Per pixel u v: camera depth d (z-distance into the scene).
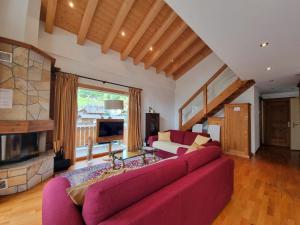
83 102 5.11
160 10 4.09
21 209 2.10
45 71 3.12
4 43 2.55
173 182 1.39
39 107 2.99
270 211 2.13
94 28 4.18
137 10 4.00
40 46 3.59
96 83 4.70
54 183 1.43
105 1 3.63
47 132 3.55
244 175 3.44
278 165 4.18
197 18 2.02
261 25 2.12
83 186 1.16
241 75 4.34
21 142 2.77
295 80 4.84
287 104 6.76
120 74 5.20
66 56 3.99
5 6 2.71
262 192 2.66
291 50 2.81
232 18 2.00
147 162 4.07
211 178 1.71
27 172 2.64
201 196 1.53
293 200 2.42
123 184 1.01
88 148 4.32
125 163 4.02
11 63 2.60
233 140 5.25
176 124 7.42
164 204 1.08
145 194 1.14
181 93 7.29
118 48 5.00
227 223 1.86
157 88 6.69
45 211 1.19
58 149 3.72
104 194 0.90
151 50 5.44
